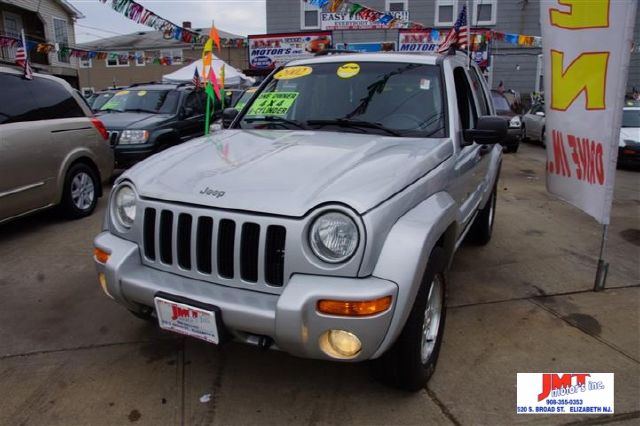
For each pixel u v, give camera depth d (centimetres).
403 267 223
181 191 257
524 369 305
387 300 219
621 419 264
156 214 259
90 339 338
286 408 267
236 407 268
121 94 998
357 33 2173
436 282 283
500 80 2311
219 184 253
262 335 231
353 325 217
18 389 283
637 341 341
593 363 313
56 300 397
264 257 231
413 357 256
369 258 221
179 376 295
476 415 264
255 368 303
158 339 337
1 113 509
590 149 401
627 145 1066
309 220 224
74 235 559
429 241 235
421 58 376
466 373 300
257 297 233
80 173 617
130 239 274
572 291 424
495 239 565
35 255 498
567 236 580
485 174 456
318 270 223
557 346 333
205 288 244
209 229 245
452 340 339
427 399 275
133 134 822
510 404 273
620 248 541
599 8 372
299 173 254
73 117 608
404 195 245
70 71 2730
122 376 295
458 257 504
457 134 334
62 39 2683
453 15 2216
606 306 396
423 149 299
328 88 375
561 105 420
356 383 289
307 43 1376
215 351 321
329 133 336
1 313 375
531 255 512
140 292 254
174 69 3925
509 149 1338
